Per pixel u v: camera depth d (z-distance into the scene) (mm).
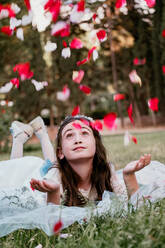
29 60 8703
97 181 1865
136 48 11195
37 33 7531
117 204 1304
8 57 8797
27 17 2146
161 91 11570
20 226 1305
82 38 7594
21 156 2459
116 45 11500
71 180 1819
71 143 1736
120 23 9625
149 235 998
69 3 2764
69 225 1291
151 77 12148
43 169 2006
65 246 1049
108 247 974
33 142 9680
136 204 1386
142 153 3904
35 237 1262
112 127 1713
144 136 7715
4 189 1841
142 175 1946
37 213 1327
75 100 11719
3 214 1619
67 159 1775
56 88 9750
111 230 1097
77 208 1411
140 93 13508
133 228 1051
